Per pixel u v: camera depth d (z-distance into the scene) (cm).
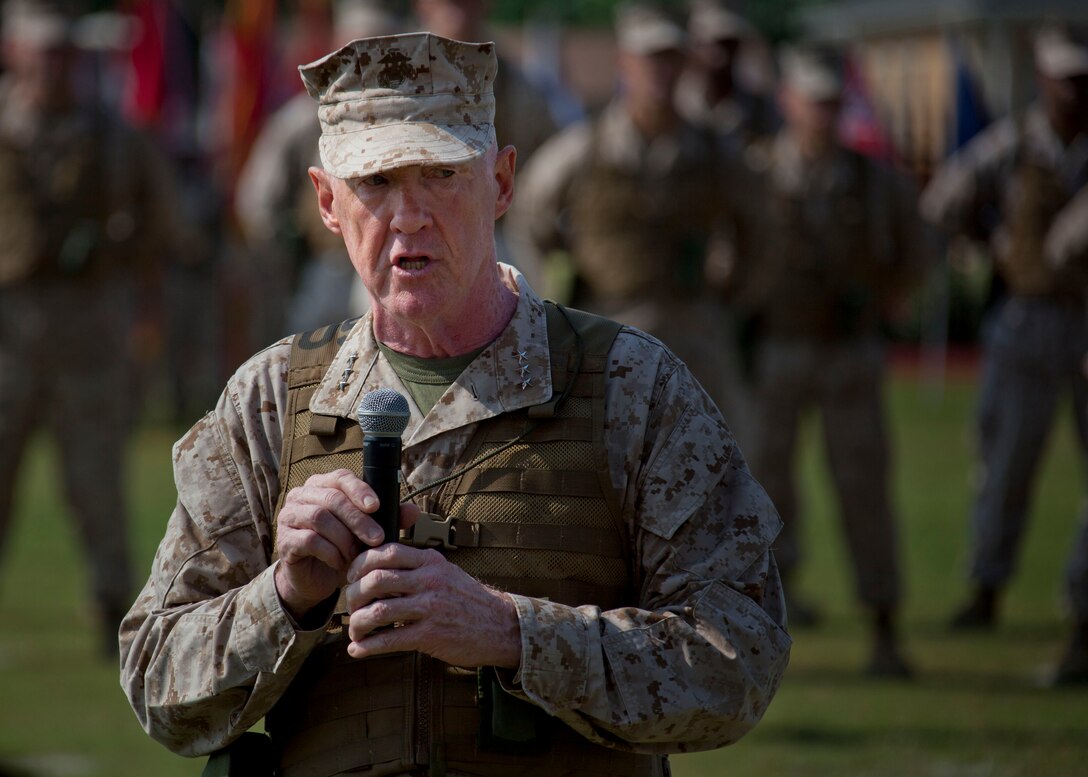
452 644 468
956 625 1564
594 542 501
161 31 2920
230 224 2734
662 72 1491
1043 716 1232
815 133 1537
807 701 1280
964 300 4300
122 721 1234
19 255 1457
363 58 489
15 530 2122
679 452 503
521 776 496
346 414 512
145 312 2444
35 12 1470
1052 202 1516
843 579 1828
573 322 524
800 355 1527
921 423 3219
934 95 3556
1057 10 3509
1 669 1397
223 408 532
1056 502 2269
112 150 1488
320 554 468
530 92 1527
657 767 530
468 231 492
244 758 518
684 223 1506
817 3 5909
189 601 517
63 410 1473
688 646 487
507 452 503
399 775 495
